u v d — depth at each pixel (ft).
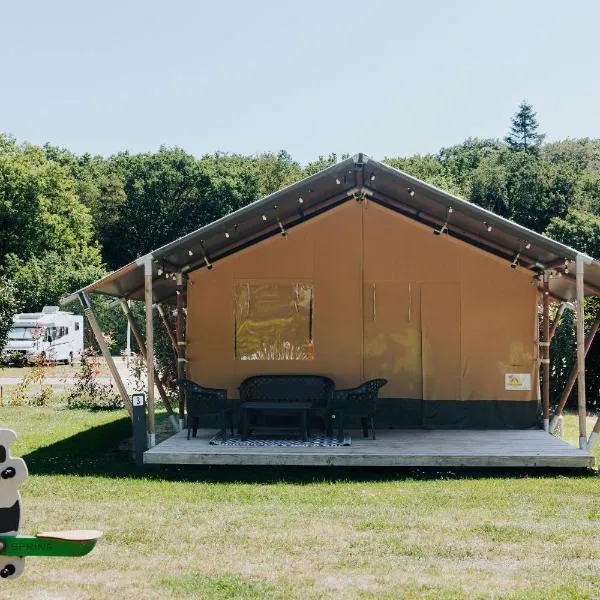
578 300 31.12
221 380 38.63
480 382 38.29
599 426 31.60
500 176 207.00
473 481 28.53
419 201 35.40
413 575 17.11
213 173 205.05
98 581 16.67
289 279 38.68
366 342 38.52
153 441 32.83
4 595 15.76
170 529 21.08
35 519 22.27
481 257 38.40
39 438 40.42
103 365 91.15
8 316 72.43
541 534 20.52
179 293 38.17
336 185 34.94
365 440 34.42
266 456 30.94
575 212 161.38
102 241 195.72
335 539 20.03
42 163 167.43
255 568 17.62
